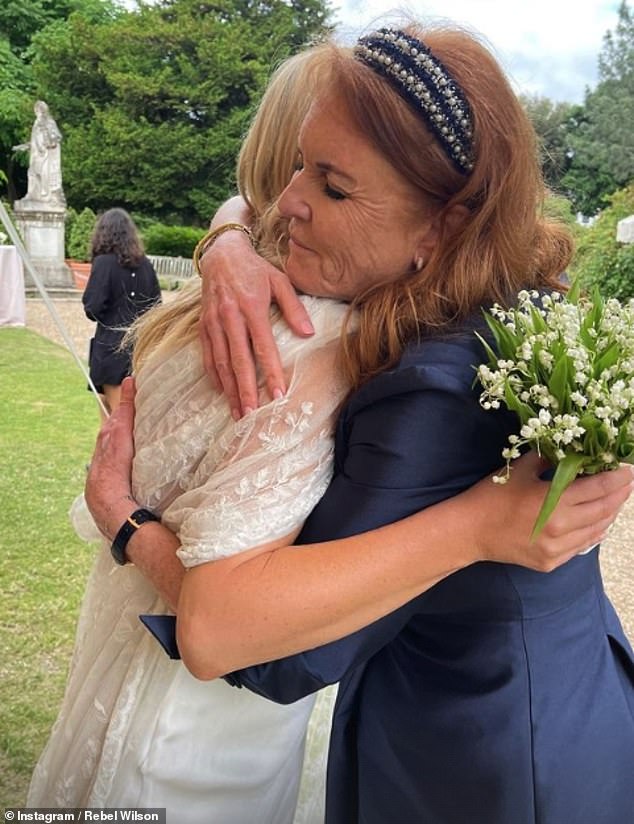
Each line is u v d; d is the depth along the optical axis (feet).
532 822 3.40
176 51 90.79
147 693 4.16
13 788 7.09
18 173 98.63
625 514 15.37
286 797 4.86
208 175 91.15
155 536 3.78
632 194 40.78
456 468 3.24
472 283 3.29
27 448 17.20
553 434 2.83
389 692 3.79
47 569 11.14
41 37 92.94
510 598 3.43
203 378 3.72
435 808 3.62
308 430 3.33
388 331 3.31
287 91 4.33
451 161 3.12
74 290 49.42
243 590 3.12
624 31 94.94
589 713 3.51
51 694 8.45
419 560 3.15
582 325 3.03
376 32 3.27
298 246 3.53
